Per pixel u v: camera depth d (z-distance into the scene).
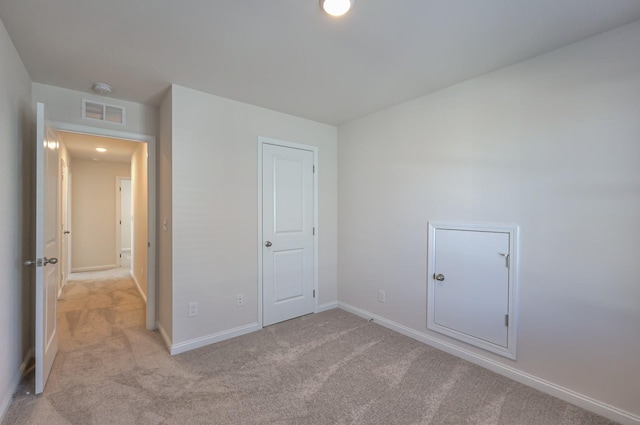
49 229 2.21
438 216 2.61
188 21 1.67
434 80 2.41
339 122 3.54
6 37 1.74
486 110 2.29
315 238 3.50
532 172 2.05
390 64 2.15
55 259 2.14
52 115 2.48
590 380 1.82
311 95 2.73
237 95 2.72
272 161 3.13
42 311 1.94
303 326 3.09
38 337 1.92
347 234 3.57
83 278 5.25
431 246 2.66
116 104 2.78
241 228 2.90
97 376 2.14
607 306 1.76
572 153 1.88
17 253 2.02
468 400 1.90
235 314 2.86
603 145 1.77
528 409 1.82
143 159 3.88
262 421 1.71
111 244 6.24
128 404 1.83
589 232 1.82
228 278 2.81
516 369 2.13
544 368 2.00
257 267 3.02
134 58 2.06
